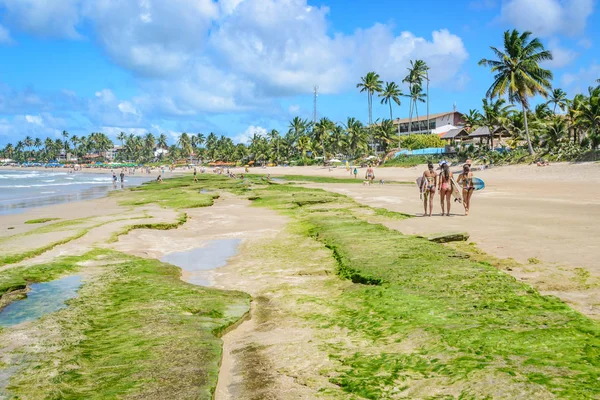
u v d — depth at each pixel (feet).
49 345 16.96
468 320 17.25
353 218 56.24
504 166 187.52
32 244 41.06
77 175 409.90
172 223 57.21
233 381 14.08
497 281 22.85
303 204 80.48
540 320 16.74
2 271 30.53
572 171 147.13
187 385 13.10
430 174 54.54
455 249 34.37
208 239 47.85
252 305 23.24
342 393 12.50
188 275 31.96
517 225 44.37
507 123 216.13
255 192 121.70
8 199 131.54
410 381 12.68
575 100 198.18
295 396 12.60
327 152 430.20
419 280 23.86
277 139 486.38
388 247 34.35
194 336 17.51
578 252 30.40
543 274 25.23
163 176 358.64
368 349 15.49
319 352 15.74
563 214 52.03
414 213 59.62
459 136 263.70
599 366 12.63
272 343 17.22
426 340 15.57
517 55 175.42
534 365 12.89
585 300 20.31
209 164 630.33
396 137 328.29
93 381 13.60
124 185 216.33
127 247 42.73
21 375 14.21
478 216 53.06
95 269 31.76
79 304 22.86
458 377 12.53
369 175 147.64
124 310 21.62
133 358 15.35
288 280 28.12
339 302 22.04
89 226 53.72
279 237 46.14
